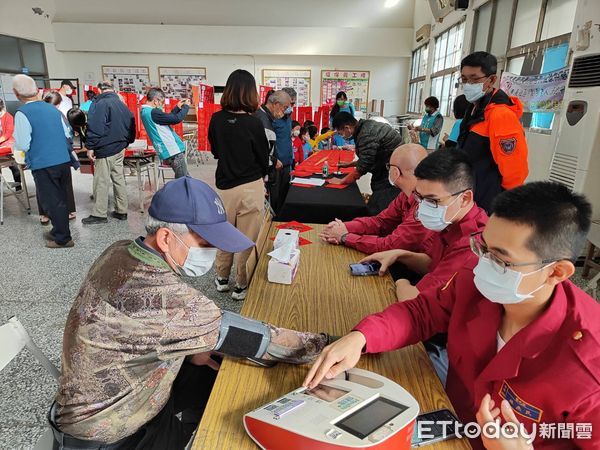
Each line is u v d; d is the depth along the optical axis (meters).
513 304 0.80
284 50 10.37
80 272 3.01
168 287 0.83
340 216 2.64
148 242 0.90
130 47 10.48
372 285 1.42
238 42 10.38
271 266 1.41
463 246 1.26
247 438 0.76
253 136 2.36
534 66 4.35
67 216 3.48
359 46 10.23
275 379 0.93
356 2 9.71
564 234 0.69
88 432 0.86
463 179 1.25
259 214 2.51
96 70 10.82
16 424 1.61
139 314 0.81
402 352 1.04
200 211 0.88
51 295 2.66
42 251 3.41
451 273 1.24
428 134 6.14
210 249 0.92
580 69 2.91
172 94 11.00
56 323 2.33
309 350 0.98
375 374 0.87
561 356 0.73
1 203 4.14
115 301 0.81
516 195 0.73
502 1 5.16
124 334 0.81
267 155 2.50
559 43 3.89
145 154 4.74
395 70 10.68
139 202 5.02
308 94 10.95
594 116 2.76
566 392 0.72
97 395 0.84
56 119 3.26
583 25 2.91
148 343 0.82
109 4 10.07
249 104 2.35
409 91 10.65
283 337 0.97
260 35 10.30
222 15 10.15
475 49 6.02
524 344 0.75
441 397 0.89
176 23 10.38
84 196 5.32
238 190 2.44
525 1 4.65
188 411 1.24
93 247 3.51
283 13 10.02
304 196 2.84
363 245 1.73
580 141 2.87
